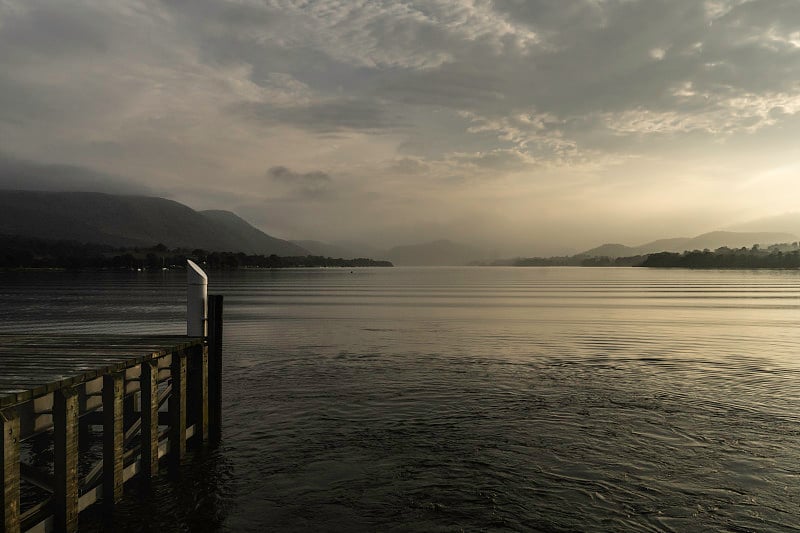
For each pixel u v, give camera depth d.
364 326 45.56
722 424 16.81
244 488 12.29
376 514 11.14
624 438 15.53
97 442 15.52
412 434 15.91
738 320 51.88
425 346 33.47
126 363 11.01
